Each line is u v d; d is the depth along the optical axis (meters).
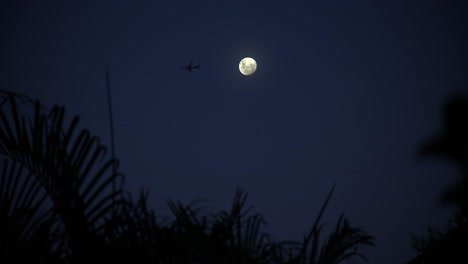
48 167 1.28
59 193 1.27
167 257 1.44
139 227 1.42
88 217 1.30
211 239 1.51
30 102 1.30
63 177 1.27
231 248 1.52
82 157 1.29
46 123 1.29
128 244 1.36
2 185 1.25
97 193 1.31
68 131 1.30
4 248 1.21
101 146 1.33
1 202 1.24
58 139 1.29
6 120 1.26
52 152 1.28
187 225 1.52
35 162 1.28
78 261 1.28
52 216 1.27
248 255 1.57
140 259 1.36
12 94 1.26
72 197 1.27
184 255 1.46
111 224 1.34
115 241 1.35
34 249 1.23
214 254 1.49
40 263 1.24
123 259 1.33
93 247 1.30
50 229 1.26
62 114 1.31
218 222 1.58
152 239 1.44
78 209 1.28
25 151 1.27
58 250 1.28
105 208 1.32
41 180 1.29
